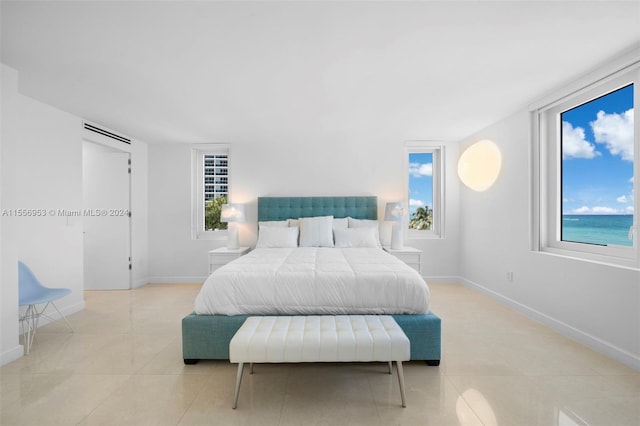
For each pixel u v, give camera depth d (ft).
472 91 10.22
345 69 8.65
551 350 8.61
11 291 8.18
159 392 6.67
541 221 11.24
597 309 8.64
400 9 6.11
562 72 8.86
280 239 14.71
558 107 10.59
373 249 13.62
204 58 8.00
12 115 8.29
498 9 6.11
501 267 13.20
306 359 6.24
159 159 17.33
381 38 7.13
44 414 5.92
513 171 12.42
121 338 9.59
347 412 6.00
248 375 7.39
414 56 7.95
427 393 6.60
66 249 11.91
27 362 8.04
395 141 16.81
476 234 15.21
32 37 6.97
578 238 10.11
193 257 17.34
